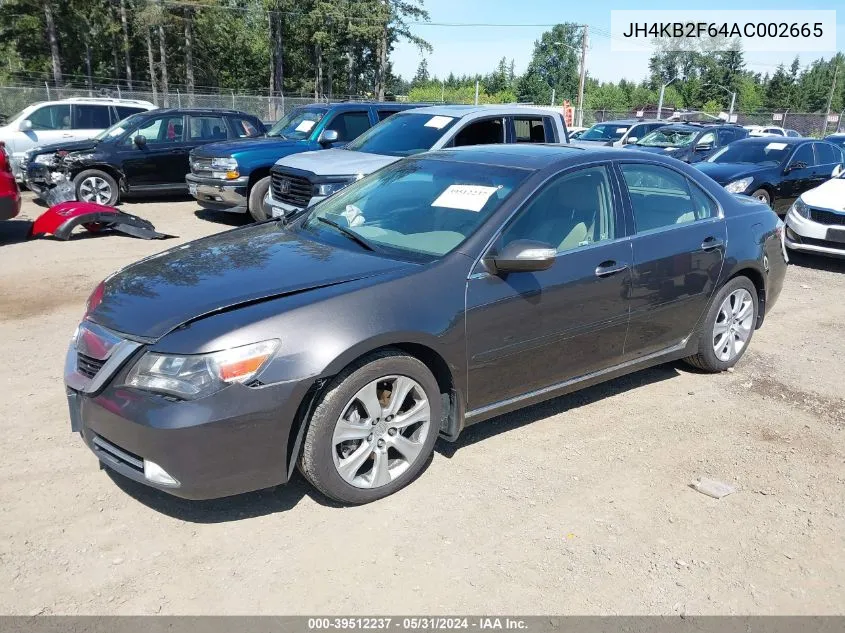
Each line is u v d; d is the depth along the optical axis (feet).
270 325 10.06
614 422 14.62
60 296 22.72
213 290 10.94
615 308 13.92
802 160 39.88
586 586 9.56
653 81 311.06
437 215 13.23
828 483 12.43
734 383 16.94
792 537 10.82
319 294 10.74
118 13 186.39
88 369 10.62
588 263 13.34
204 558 9.93
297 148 36.96
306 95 221.46
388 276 11.35
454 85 340.18
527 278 12.45
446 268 11.73
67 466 12.23
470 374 12.01
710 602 9.34
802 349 19.72
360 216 14.11
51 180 40.16
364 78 218.18
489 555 10.14
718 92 281.54
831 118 167.84
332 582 9.50
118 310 10.78
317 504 11.30
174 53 203.72
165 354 9.82
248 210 36.88
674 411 15.24
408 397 11.57
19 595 9.09
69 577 9.46
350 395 10.57
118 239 31.94
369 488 11.16
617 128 73.67
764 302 17.95
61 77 166.81
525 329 12.52
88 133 49.62
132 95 115.14
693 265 15.34
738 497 11.87
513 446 13.42
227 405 9.69
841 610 9.29
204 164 36.96
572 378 13.93
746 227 16.85
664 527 10.96
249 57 219.41
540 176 13.26
